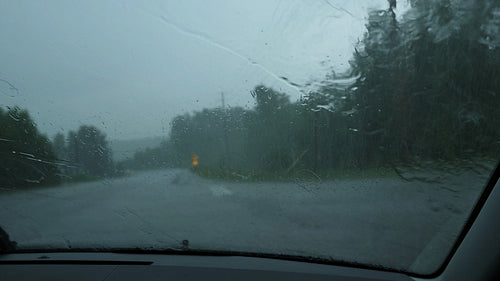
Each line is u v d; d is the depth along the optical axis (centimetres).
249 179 415
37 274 193
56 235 272
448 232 185
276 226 266
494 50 322
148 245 234
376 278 173
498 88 310
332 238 230
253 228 268
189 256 216
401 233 218
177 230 278
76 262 208
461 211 196
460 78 323
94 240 252
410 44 357
